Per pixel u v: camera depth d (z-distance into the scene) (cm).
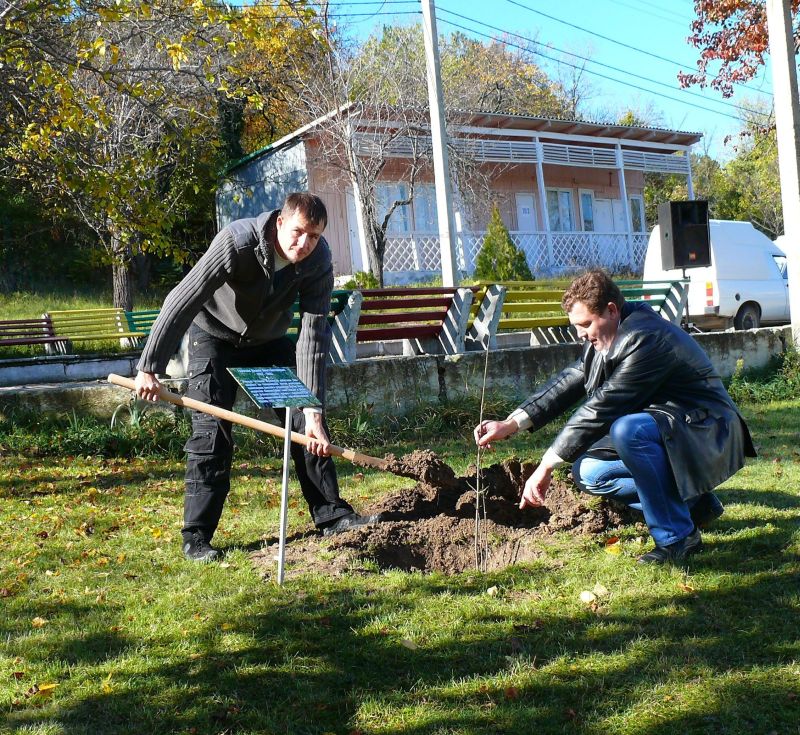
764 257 1864
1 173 1360
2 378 1309
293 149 2473
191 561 485
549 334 1211
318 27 1188
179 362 1060
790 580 418
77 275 2647
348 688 332
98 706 321
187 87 1444
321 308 502
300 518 577
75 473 738
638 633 368
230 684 335
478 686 327
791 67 1221
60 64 1057
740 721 298
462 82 3331
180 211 2047
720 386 459
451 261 1388
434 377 966
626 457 448
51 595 435
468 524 509
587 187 3134
